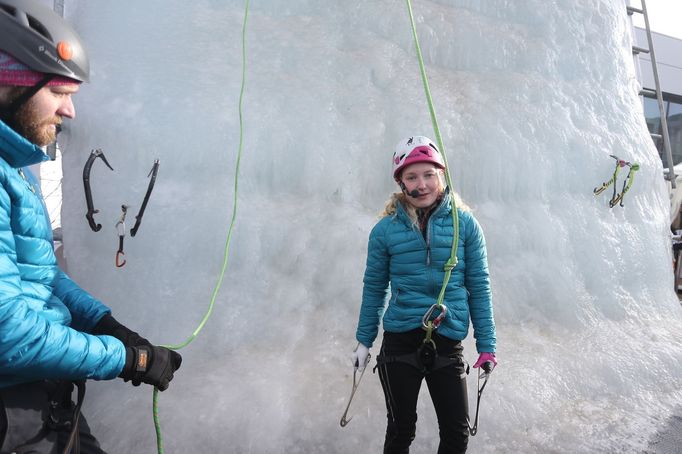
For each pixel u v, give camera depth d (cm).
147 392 259
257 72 371
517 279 362
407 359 188
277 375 274
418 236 188
